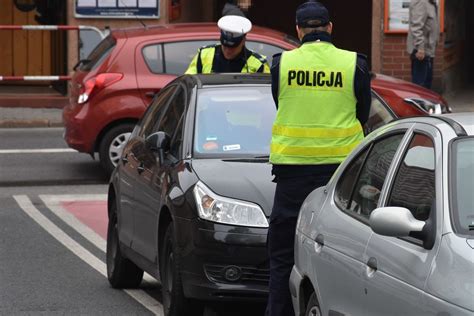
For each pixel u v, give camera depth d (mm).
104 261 25047
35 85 48875
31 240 27016
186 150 19953
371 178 14234
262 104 20906
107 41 35000
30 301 21281
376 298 12594
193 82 21516
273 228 16922
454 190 12039
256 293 17953
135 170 21531
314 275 14805
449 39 51844
